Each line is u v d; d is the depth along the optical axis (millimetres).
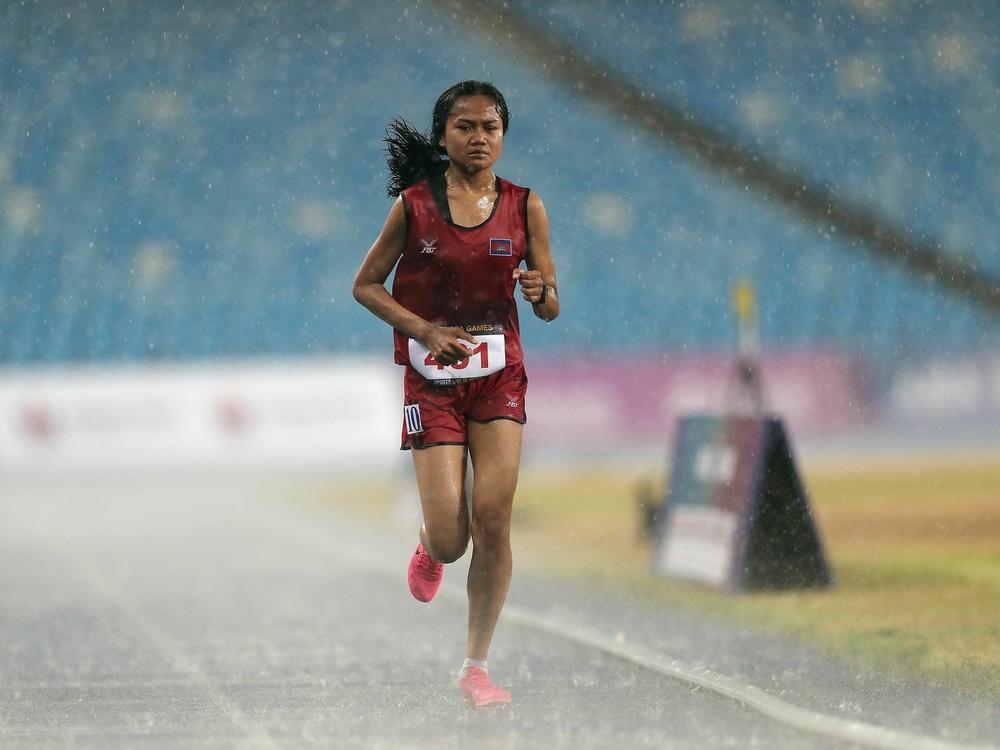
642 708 12750
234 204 100000
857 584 23188
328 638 18391
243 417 81375
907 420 85438
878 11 99562
